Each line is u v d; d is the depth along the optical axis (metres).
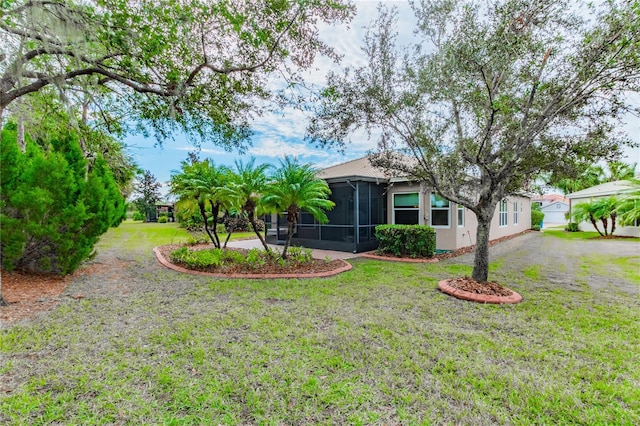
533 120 4.96
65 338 3.43
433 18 5.41
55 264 6.12
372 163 6.31
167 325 3.87
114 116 6.63
